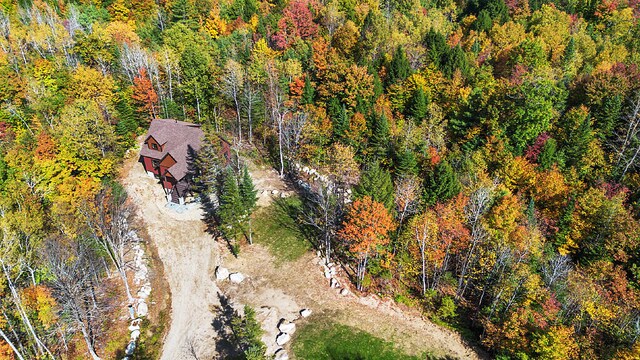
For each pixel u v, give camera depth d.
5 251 44.50
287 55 96.31
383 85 90.25
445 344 51.25
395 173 70.69
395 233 60.66
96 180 68.50
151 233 65.31
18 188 59.16
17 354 41.72
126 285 53.62
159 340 50.38
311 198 70.62
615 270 54.16
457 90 83.94
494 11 120.75
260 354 42.88
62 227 54.25
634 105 70.00
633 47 100.88
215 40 111.88
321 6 126.12
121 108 80.56
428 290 55.78
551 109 70.00
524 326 46.34
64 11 126.69
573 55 90.06
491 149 70.44
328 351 49.03
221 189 67.75
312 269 59.94
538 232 55.81
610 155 68.00
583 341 44.84
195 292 56.56
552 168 65.94
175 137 74.19
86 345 49.03
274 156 82.62
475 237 52.78
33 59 92.62
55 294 47.69
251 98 81.44
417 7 126.44
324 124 77.94
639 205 60.44
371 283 58.00
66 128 67.62
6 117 75.69
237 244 63.78
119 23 109.19
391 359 48.94
